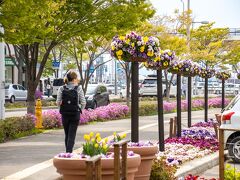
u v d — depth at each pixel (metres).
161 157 13.73
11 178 12.16
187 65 20.77
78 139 20.66
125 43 13.89
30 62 25.77
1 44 22.83
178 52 43.12
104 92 41.94
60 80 58.62
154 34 41.81
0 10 17.86
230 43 59.59
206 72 27.36
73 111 14.80
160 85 16.81
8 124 20.55
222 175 10.22
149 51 13.91
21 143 19.31
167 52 16.62
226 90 78.81
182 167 14.30
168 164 13.90
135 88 14.09
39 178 12.17
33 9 18.12
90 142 10.13
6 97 52.66
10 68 62.72
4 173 12.87
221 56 59.41
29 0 17.73
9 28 18.58
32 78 25.75
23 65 58.69
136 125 14.04
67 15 23.25
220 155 10.20
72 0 22.86
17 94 53.81
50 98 59.12
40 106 24.58
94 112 30.38
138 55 13.90
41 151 17.06
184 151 16.81
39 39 19.66
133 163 9.04
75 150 16.88
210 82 89.50
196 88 71.75
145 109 37.00
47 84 68.00
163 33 42.84
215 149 17.92
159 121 16.75
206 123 26.48
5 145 18.70
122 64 44.03
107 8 23.75
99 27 23.73
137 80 14.12
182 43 43.31
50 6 19.80
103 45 42.94
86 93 39.72
